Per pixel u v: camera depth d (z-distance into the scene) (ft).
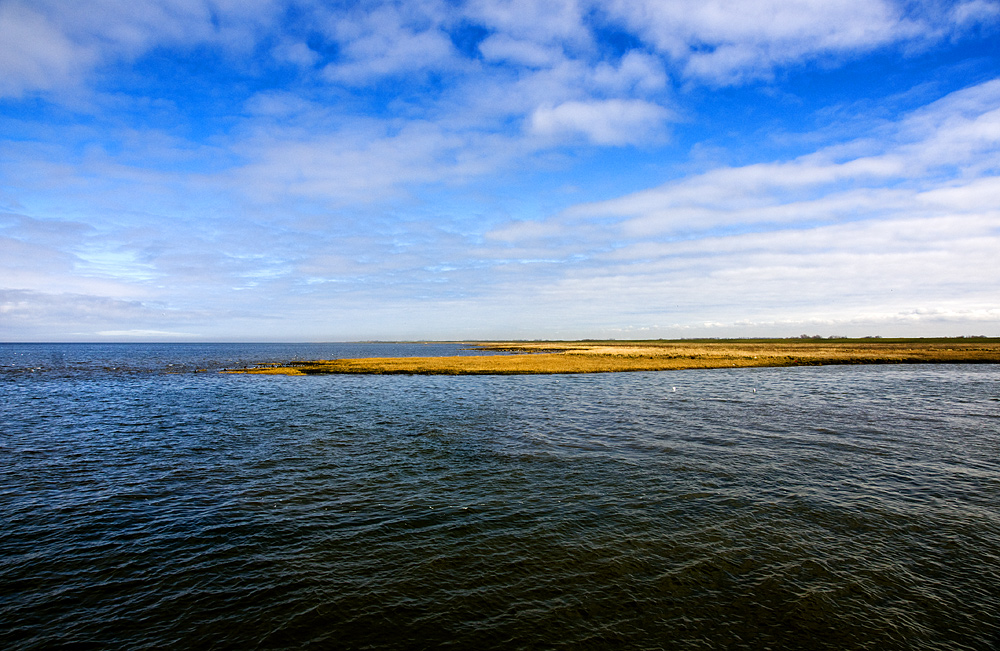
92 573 32.68
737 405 102.22
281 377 178.81
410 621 27.48
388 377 177.27
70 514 42.86
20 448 66.18
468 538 37.63
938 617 27.91
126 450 65.16
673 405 102.83
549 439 70.59
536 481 51.31
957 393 120.78
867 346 409.28
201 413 94.84
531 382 156.97
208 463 58.85
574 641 25.86
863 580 31.60
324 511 43.42
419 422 84.43
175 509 44.09
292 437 72.69
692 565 33.42
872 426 78.89
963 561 34.09
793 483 50.21
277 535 38.42
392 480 51.98
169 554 35.35
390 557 34.71
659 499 45.73
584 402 108.47
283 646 25.45
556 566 33.32
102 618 27.81
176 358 365.40
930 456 60.49
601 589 30.55
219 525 40.50
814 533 38.37
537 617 27.81
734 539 37.35
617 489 48.60
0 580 31.68
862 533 38.40
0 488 49.62
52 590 30.60
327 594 30.09
